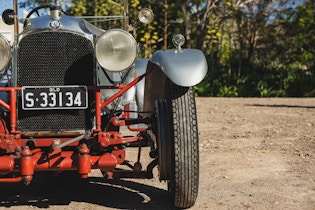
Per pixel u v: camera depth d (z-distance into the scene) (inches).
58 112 161.6
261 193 187.2
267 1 876.6
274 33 886.4
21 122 160.7
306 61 852.0
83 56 162.1
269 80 820.6
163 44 810.8
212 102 587.2
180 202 162.1
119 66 152.3
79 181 206.2
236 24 914.7
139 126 222.7
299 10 864.9
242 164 233.3
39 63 160.1
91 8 589.3
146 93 188.1
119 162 162.7
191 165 155.5
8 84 163.8
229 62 843.4
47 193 189.0
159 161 159.5
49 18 163.6
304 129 335.3
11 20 187.0
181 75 152.6
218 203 175.0
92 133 160.2
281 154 254.5
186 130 155.6
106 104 162.1
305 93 784.3
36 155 156.0
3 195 185.9
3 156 154.3
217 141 292.0
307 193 187.2
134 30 196.2
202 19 848.3
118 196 185.3
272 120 385.4
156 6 795.4
